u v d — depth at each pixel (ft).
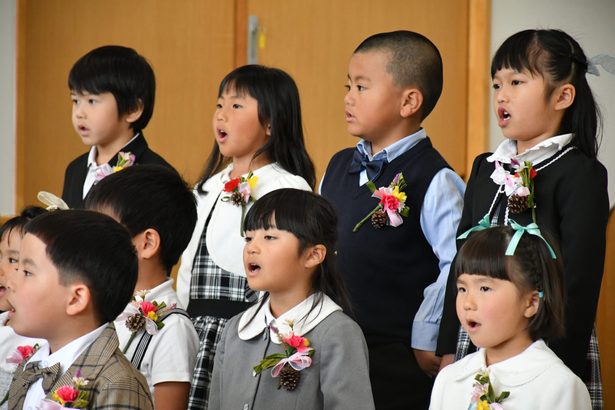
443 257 29.66
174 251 26.66
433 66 31.73
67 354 20.75
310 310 24.41
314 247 24.72
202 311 29.99
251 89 31.60
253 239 24.85
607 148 43.73
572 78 26.96
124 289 21.29
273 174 30.99
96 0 51.83
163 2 52.34
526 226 24.03
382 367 29.73
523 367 22.13
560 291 22.74
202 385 28.84
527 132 27.12
